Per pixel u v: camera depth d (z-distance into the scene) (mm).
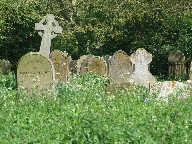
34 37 38156
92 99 15711
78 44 37500
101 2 35969
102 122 11133
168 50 33938
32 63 17609
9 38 37781
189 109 13625
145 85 20500
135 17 35156
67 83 18438
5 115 12742
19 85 17594
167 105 14352
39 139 10516
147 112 13266
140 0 35000
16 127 11531
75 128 10992
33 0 37344
